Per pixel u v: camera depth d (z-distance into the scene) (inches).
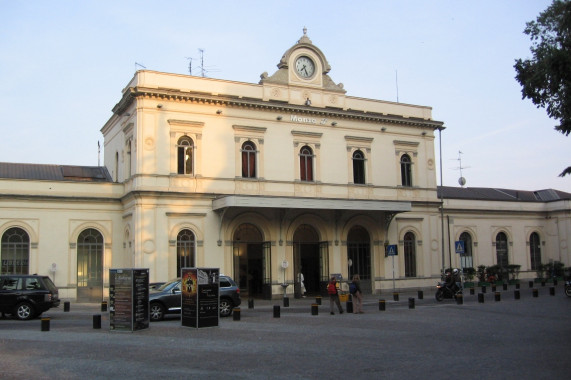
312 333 671.8
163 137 1256.8
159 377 428.1
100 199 1320.1
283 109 1382.9
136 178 1225.4
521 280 1838.1
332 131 1448.1
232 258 1300.4
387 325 745.0
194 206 1274.6
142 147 1232.2
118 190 1343.5
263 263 1347.2
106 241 1318.9
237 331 698.2
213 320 744.3
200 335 663.8
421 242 1544.0
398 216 1518.2
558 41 714.2
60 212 1285.7
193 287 743.1
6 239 1241.4
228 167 1316.4
